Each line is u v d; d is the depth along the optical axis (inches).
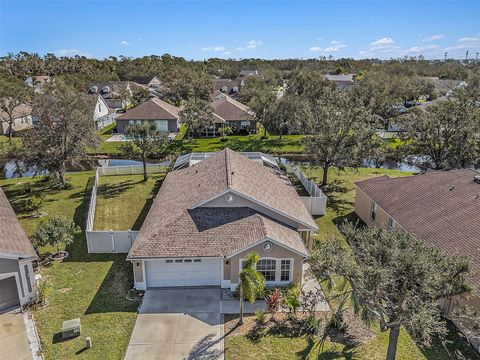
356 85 2977.4
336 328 667.4
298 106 2209.6
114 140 2300.7
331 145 1358.3
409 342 637.3
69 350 619.8
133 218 1166.3
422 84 3846.0
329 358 598.9
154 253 760.3
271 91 2452.0
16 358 603.2
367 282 513.0
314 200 1165.1
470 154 1355.8
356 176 1592.0
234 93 4138.8
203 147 2106.3
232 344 632.4
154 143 1502.2
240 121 2447.1
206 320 695.7
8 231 814.5
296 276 791.1
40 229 886.4
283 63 6875.0
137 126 1483.8
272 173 1217.4
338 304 736.3
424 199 936.9
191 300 757.9
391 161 1893.5
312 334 655.8
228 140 2271.2
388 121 2322.8
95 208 1236.5
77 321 660.7
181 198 953.5
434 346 625.3
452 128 1375.5
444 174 1019.9
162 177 1565.0
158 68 5022.1
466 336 608.1
